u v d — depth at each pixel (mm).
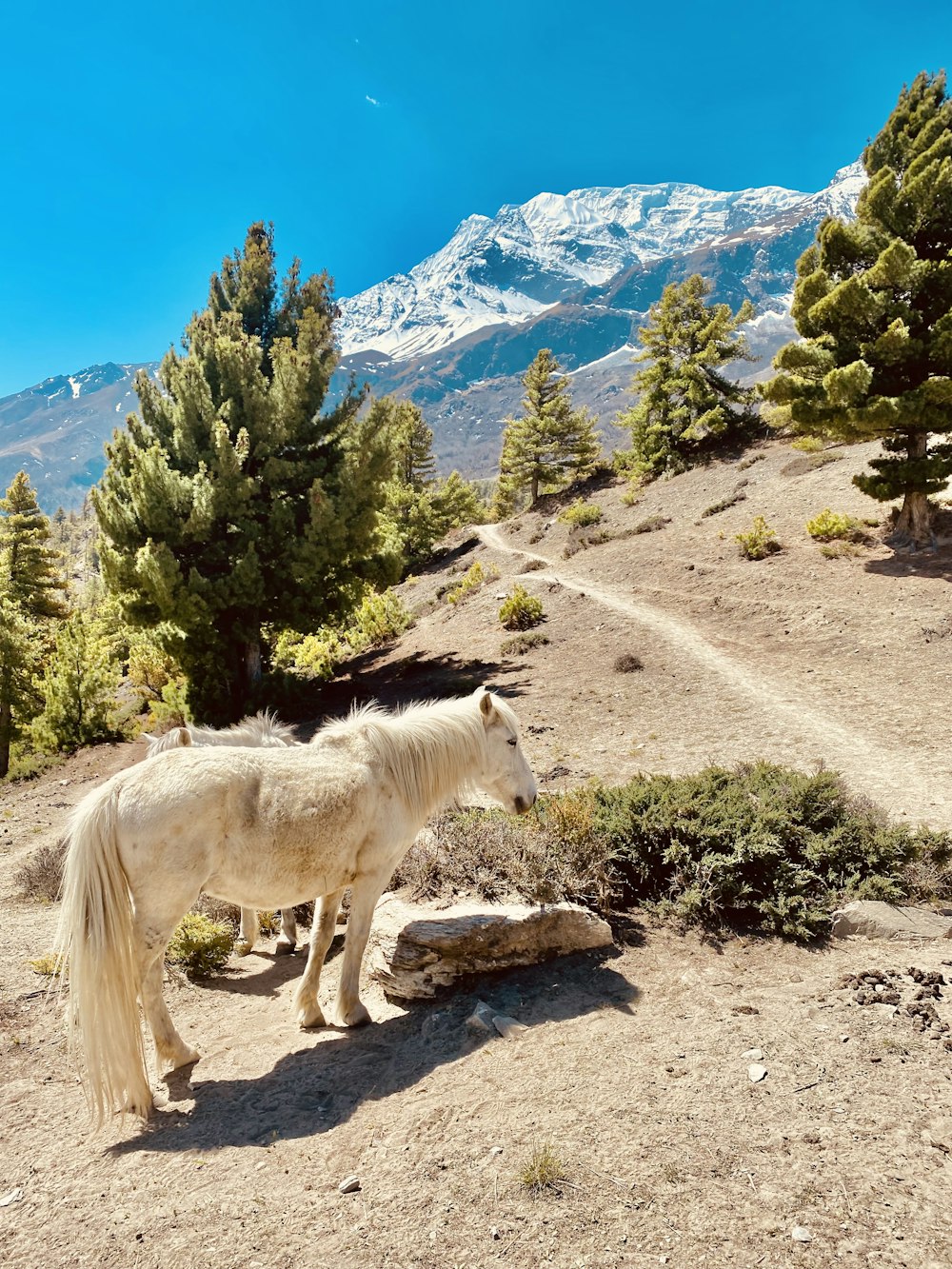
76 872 4777
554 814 7535
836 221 24516
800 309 25359
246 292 34688
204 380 28203
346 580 29844
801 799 7973
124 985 4773
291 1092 5023
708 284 53156
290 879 5367
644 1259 3289
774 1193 3600
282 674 29641
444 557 62125
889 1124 4035
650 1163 3840
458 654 30094
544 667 24000
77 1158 4496
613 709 18016
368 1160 4156
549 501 63531
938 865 7660
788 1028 5078
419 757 6047
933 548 23656
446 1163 4016
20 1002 6695
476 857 7184
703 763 13438
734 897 7012
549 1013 5551
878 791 11195
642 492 51219
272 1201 3912
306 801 5316
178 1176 4211
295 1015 6238
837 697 16266
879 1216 3439
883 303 22969
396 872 7336
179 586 25812
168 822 4887
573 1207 3602
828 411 23938
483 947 6102
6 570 44281
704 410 53000
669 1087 4477
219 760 5223
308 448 30703
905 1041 4832
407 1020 5871
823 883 7176
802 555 26547
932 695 15227
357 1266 3408
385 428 29891
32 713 32562
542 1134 4145
